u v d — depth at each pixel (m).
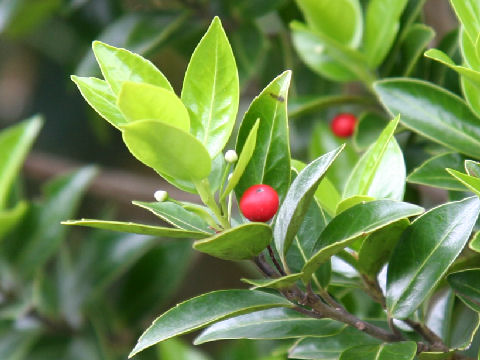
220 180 0.48
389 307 0.49
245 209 0.46
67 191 0.67
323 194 0.52
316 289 0.50
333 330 0.50
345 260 0.50
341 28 0.59
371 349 0.48
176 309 0.47
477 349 0.55
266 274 0.47
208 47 0.47
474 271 0.50
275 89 0.48
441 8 0.66
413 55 0.58
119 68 0.47
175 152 0.46
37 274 0.67
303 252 0.50
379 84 0.54
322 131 0.62
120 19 0.67
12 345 0.67
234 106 0.47
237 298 0.48
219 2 0.66
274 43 0.67
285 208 0.47
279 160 0.48
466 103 0.53
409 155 0.58
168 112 0.45
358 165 0.51
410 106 0.54
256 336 0.50
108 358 0.66
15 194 0.67
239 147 0.48
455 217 0.48
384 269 0.51
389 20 0.58
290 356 0.51
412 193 0.59
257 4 0.65
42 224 0.67
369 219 0.47
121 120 0.47
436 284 0.48
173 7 0.67
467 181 0.46
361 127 0.59
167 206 0.48
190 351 0.56
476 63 0.49
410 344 0.48
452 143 0.53
